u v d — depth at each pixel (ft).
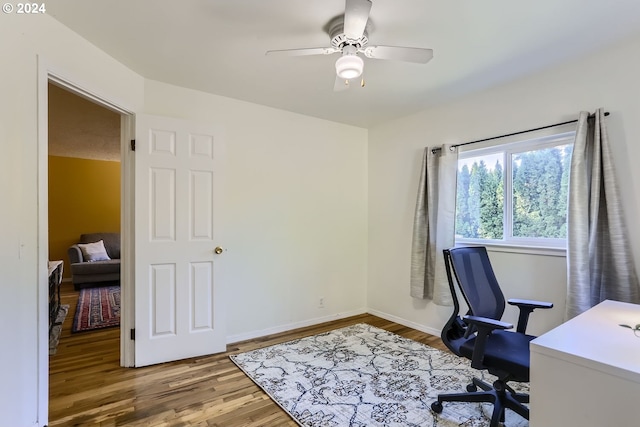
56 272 12.78
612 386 3.17
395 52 6.09
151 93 8.81
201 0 5.52
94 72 7.01
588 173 7.39
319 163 12.23
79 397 6.91
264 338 10.56
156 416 6.25
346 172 12.99
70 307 14.34
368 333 10.98
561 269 8.00
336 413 6.33
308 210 11.95
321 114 11.75
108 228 21.67
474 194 10.21
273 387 7.32
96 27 6.32
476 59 7.61
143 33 6.54
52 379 7.72
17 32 5.36
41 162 5.81
